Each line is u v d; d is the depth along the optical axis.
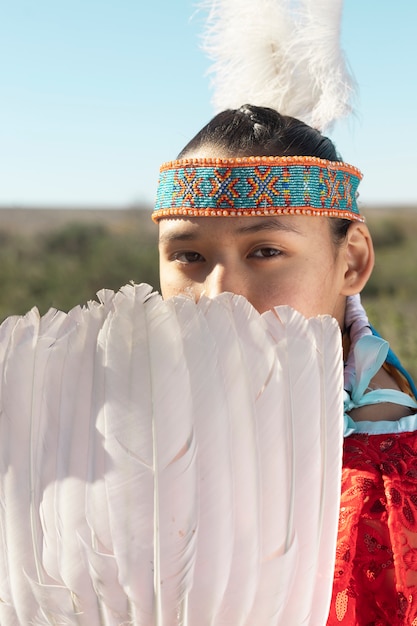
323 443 1.25
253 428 1.22
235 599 1.19
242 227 1.68
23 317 1.26
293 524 1.23
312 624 1.25
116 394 1.18
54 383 1.23
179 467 1.17
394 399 1.68
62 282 17.05
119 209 30.72
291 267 1.69
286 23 2.09
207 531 1.18
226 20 2.12
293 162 1.69
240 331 1.24
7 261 18.55
